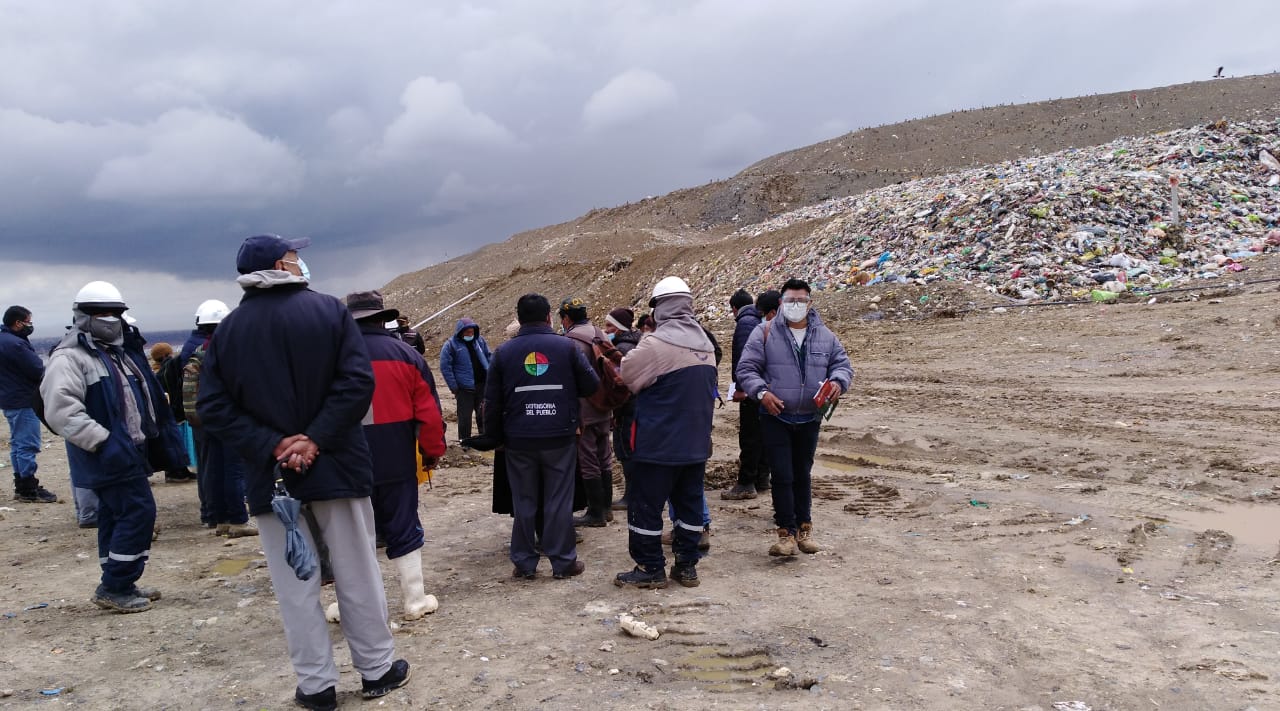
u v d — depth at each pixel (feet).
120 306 18.15
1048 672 13.34
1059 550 19.52
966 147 279.90
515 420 18.85
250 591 19.49
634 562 20.31
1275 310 48.08
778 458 19.45
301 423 12.20
